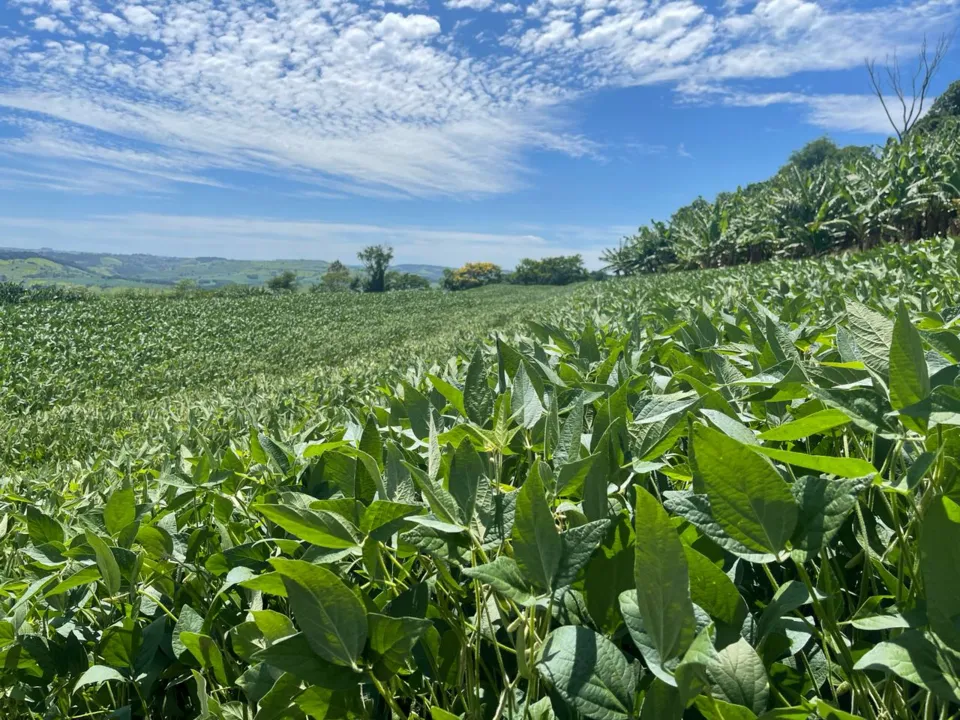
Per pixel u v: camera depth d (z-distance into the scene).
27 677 1.00
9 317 26.75
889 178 24.12
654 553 0.54
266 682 0.80
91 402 13.09
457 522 0.75
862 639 0.73
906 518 0.77
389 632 0.66
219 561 1.05
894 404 0.63
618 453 0.99
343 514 0.83
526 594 0.63
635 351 1.96
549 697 0.72
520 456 1.26
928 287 3.83
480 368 1.34
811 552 0.62
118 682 1.06
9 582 1.10
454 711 0.83
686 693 0.53
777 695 0.62
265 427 2.49
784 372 1.11
